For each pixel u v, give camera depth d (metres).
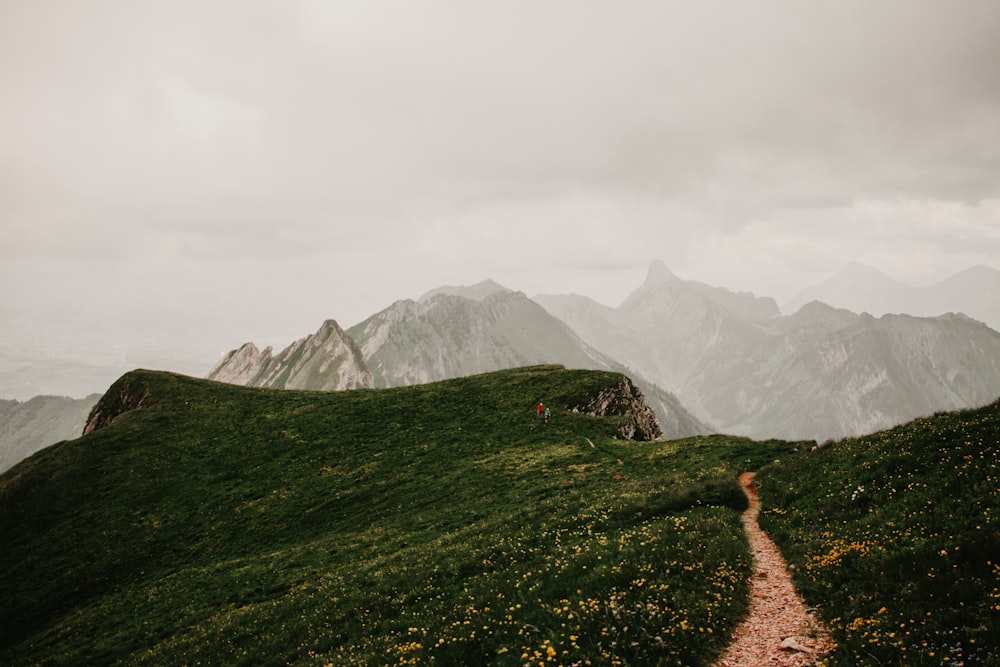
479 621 17.64
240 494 55.94
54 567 46.56
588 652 13.83
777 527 23.11
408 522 42.06
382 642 18.86
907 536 16.47
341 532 44.62
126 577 44.16
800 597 16.16
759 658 13.09
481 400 75.31
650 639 13.98
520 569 22.53
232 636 26.44
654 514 27.67
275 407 80.31
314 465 60.69
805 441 43.88
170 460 64.25
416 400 77.50
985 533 14.52
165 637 30.17
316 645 21.47
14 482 61.69
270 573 36.81
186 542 48.38
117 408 90.38
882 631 12.33
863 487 22.28
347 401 80.56
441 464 56.34
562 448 56.16
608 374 82.19
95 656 29.80
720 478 32.75
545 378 82.50
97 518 53.66
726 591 16.53
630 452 51.97
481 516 38.78
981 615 11.38
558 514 31.48
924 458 21.83
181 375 96.81
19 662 31.72
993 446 19.77
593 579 18.59
